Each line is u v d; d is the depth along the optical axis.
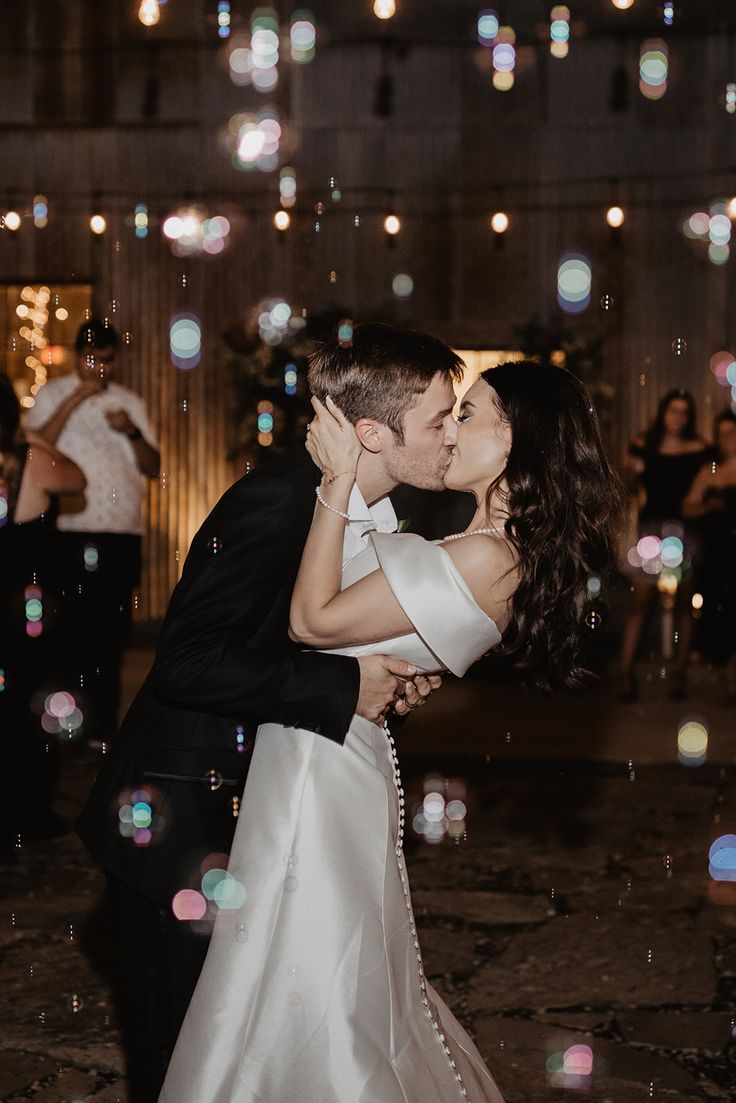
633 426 11.19
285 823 1.84
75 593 5.95
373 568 1.93
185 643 1.85
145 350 11.63
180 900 1.90
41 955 3.54
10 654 4.65
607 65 11.16
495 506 1.94
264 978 1.80
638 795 5.49
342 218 11.49
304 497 1.90
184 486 11.59
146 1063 1.95
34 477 4.70
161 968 1.94
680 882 4.26
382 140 11.47
